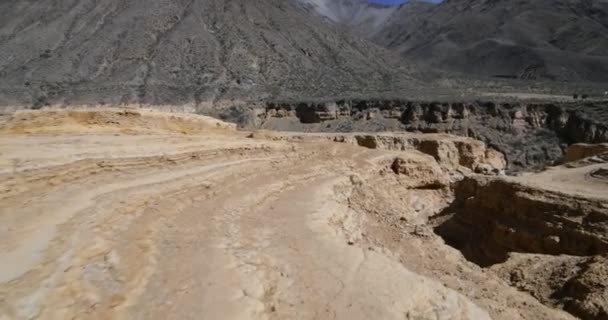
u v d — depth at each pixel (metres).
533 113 61.31
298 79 100.75
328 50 118.25
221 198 14.19
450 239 23.00
